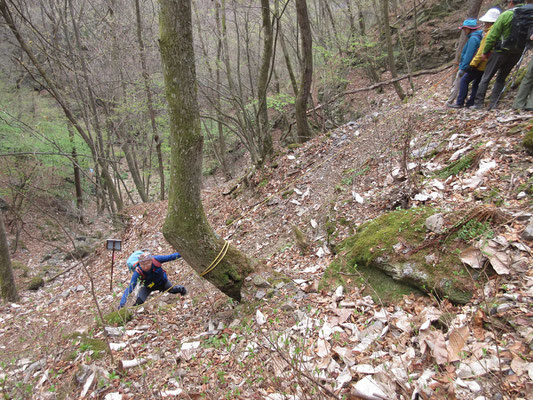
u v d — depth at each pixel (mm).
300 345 2934
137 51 12008
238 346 3283
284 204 7051
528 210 3178
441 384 2195
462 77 6133
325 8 13703
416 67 13773
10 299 8406
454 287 2924
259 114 8625
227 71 10359
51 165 13969
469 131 5156
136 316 4621
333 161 7191
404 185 4695
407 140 4805
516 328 2346
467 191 3990
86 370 3066
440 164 4801
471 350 2346
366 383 2271
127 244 10336
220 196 9992
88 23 13875
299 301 3740
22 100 14383
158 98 12414
